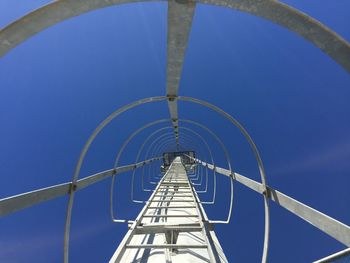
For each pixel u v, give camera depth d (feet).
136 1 4.02
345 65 3.89
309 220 6.79
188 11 4.12
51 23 4.06
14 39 4.02
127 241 12.52
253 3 3.69
